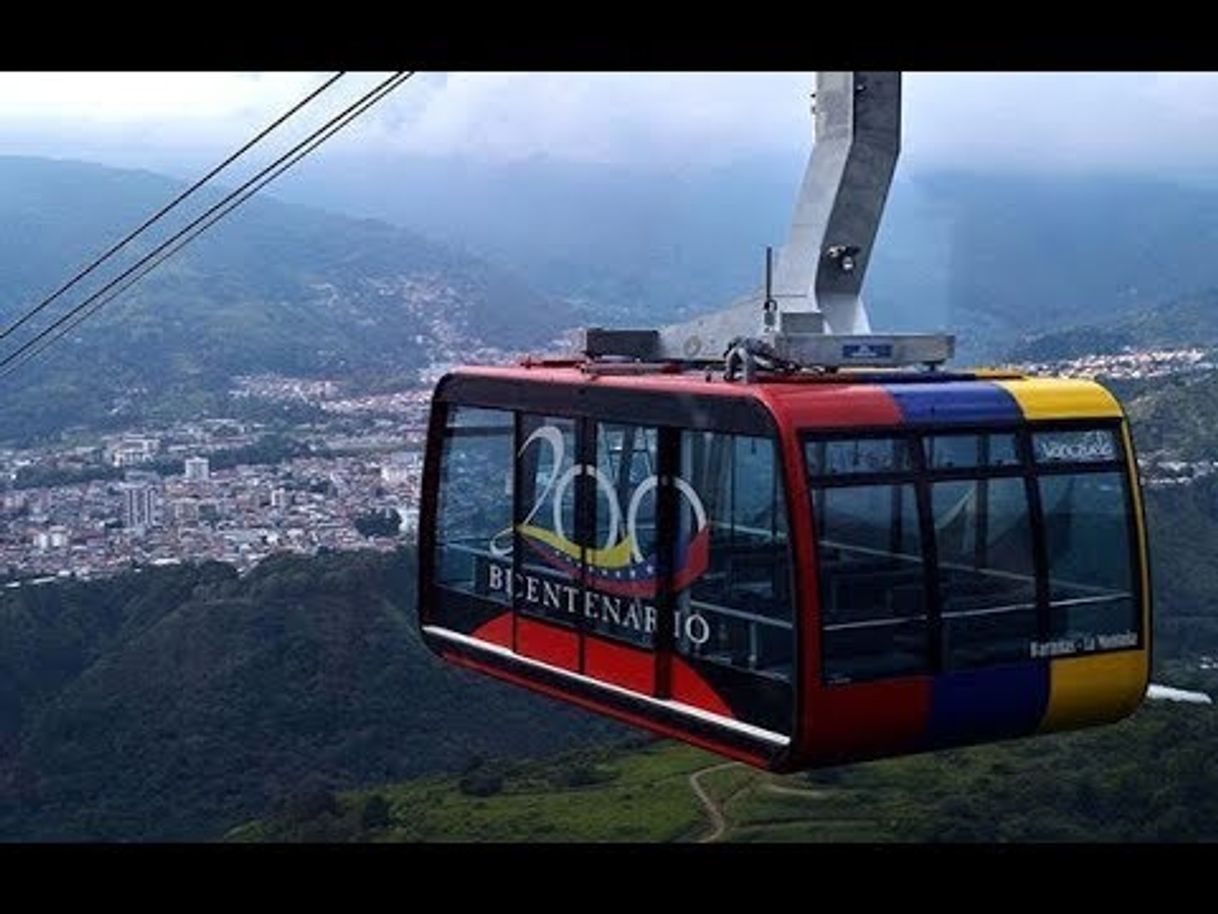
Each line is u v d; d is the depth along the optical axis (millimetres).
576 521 10305
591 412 10125
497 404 11039
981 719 8969
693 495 9328
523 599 10844
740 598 9000
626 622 9906
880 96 9680
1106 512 9266
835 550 8516
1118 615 9281
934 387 8992
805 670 8398
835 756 8734
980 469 8898
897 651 8648
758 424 8688
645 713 9695
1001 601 8938
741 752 9000
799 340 9422
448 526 11570
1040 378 9562
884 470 8680
